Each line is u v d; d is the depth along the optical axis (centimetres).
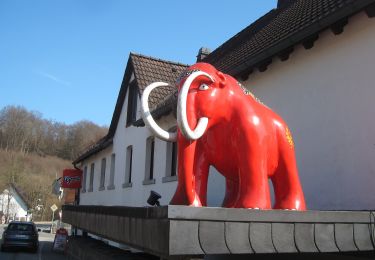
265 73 790
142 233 370
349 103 610
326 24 611
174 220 322
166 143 1203
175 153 1191
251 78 830
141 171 1384
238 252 341
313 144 664
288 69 733
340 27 621
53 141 10012
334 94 637
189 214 327
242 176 419
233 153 431
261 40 898
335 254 517
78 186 2514
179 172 427
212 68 445
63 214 1119
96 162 2141
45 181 8231
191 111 422
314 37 664
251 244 348
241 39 1245
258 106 452
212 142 441
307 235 377
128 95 1600
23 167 8475
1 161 8525
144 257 920
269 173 448
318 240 382
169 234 318
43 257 2261
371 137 570
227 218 339
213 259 605
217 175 874
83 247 1231
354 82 604
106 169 1892
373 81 575
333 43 647
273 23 1035
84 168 2503
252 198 409
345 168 606
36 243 2547
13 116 9562
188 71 441
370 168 567
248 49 911
